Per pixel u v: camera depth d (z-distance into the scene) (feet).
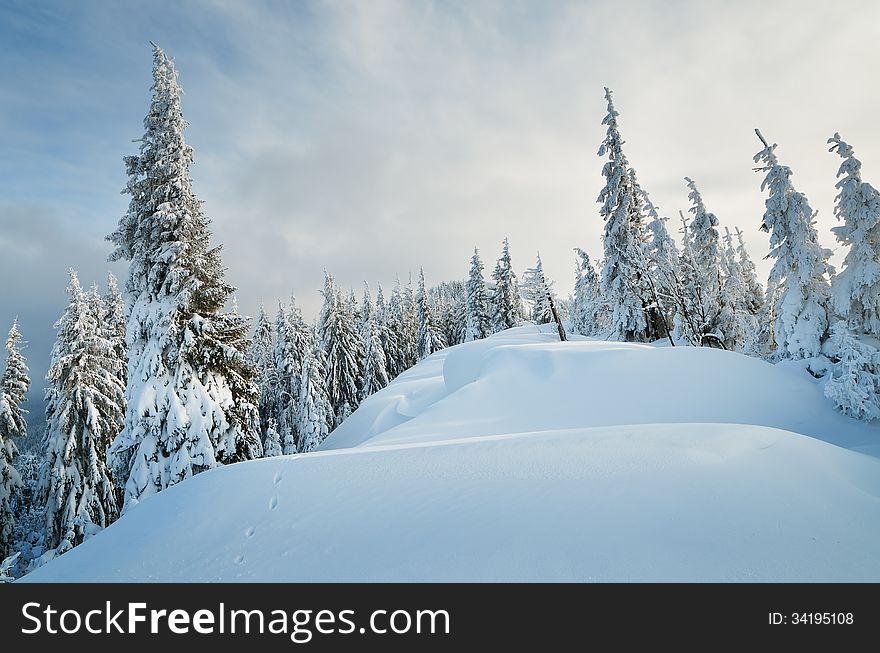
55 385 69.26
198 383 48.24
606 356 57.88
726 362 56.24
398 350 193.88
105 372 70.28
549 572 14.69
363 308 187.01
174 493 23.16
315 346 146.51
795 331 61.62
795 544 15.65
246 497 21.13
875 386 48.44
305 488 21.42
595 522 16.83
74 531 62.75
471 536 16.60
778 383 53.72
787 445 22.75
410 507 18.97
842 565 14.79
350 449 27.73
